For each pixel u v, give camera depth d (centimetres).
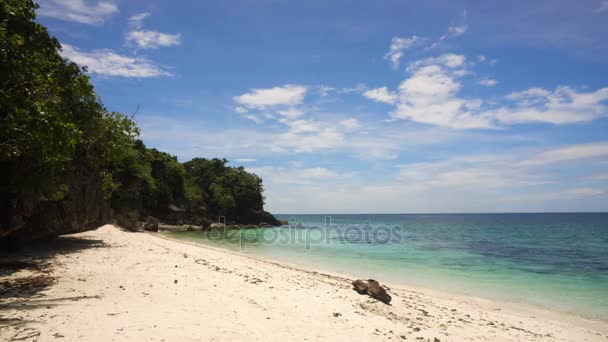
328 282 1686
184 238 5012
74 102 1977
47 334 633
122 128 2461
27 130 1011
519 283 2009
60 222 1995
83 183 2175
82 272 1330
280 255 3173
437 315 1215
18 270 1331
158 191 6806
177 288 1154
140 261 1680
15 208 1596
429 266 2620
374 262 2792
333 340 796
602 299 1642
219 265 1845
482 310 1396
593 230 8231
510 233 7069
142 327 714
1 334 620
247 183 9950
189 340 667
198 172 9800
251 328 805
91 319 742
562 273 2370
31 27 1252
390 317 1098
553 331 1144
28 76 1071
